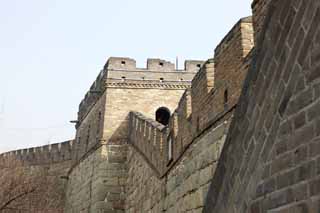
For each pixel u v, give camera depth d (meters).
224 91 9.62
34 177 36.53
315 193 4.78
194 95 12.22
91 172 29.16
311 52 5.12
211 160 10.30
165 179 15.66
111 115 28.91
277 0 5.80
